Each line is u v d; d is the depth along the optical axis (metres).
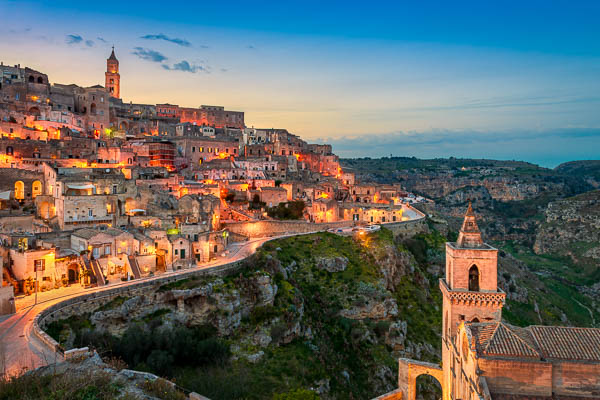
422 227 160.88
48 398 38.53
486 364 42.03
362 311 105.44
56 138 153.75
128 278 85.06
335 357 89.31
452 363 53.81
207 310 83.31
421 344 106.06
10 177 115.12
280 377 74.75
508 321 124.69
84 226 104.69
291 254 116.81
